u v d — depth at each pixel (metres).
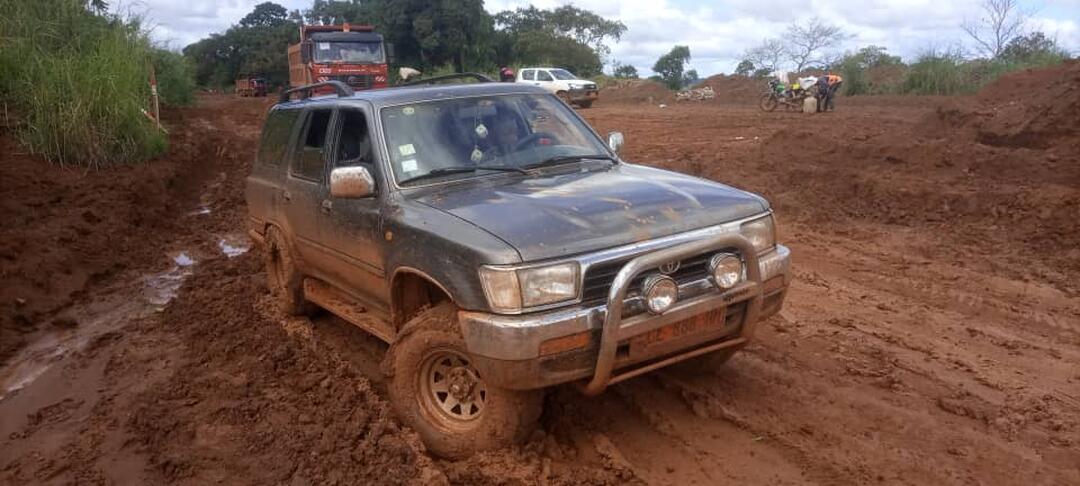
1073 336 5.84
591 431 4.50
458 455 4.24
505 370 3.78
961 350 5.62
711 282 4.10
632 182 4.72
